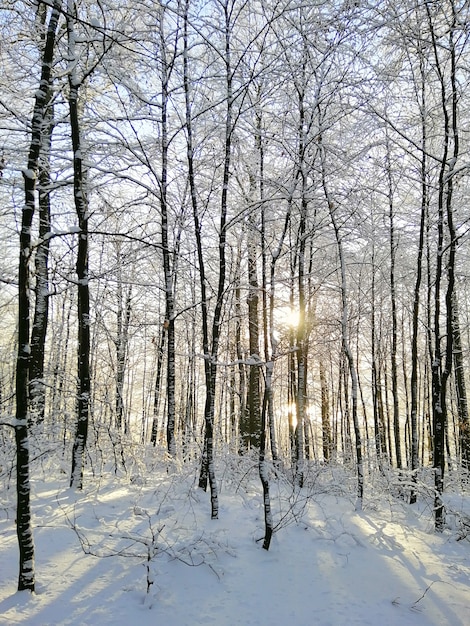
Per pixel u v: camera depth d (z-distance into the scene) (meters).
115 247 12.90
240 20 8.47
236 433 18.00
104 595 4.55
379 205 11.31
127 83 7.55
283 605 4.75
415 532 7.51
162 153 8.76
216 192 9.45
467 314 16.12
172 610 4.45
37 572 4.77
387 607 4.87
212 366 7.57
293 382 14.69
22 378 4.46
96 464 8.90
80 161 7.36
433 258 11.67
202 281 7.41
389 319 16.80
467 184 10.38
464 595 5.25
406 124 9.68
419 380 20.92
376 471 10.55
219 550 5.69
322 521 7.31
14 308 13.13
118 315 15.41
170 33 7.43
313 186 9.27
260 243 10.77
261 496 8.20
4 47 7.33
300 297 9.91
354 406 9.17
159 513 6.63
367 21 8.02
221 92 8.40
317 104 8.80
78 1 7.05
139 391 25.61
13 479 7.39
